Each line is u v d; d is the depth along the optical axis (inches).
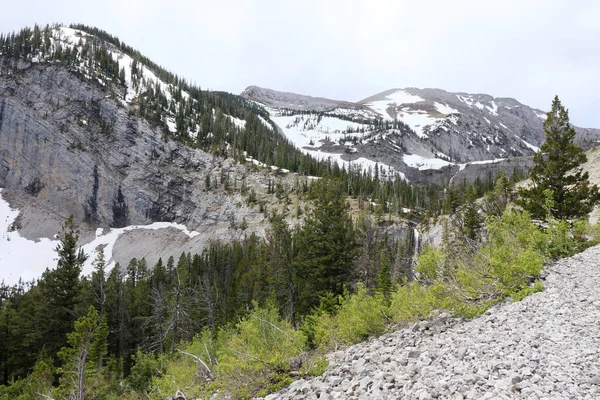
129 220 5629.9
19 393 1157.7
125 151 5959.6
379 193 4480.8
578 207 941.2
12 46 6939.0
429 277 450.0
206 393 441.1
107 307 1948.8
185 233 5167.3
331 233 1213.1
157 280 2942.9
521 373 195.0
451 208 3080.7
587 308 289.1
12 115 6259.8
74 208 5821.9
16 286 4330.7
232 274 2753.4
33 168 6087.6
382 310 473.4
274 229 1740.9
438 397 191.5
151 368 994.7
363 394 228.8
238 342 437.4
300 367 356.8
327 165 6294.3
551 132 1027.9
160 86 7716.5
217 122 6756.9
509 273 387.9
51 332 1651.1
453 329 336.2
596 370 186.4
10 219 5664.4
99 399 940.6
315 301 1222.9
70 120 6176.2
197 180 5669.3
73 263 1760.6
